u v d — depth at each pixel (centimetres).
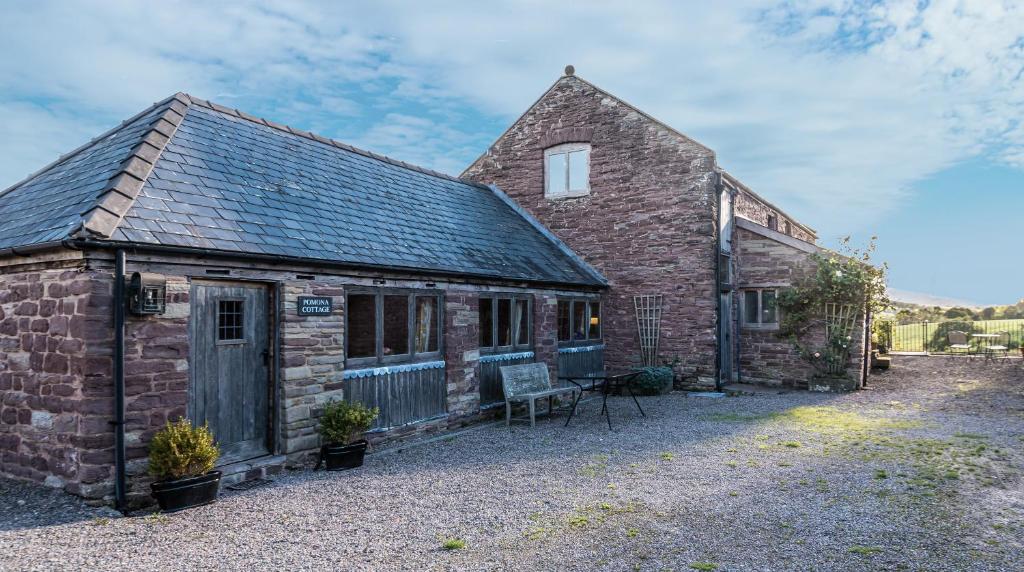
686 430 998
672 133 1482
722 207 1513
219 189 819
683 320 1462
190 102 979
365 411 804
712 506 607
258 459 740
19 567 458
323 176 1070
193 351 683
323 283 814
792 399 1315
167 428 614
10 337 678
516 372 1098
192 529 553
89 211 625
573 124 1614
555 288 1317
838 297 1420
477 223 1342
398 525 565
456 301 1045
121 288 603
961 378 1569
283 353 762
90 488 588
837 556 479
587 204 1588
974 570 450
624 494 654
